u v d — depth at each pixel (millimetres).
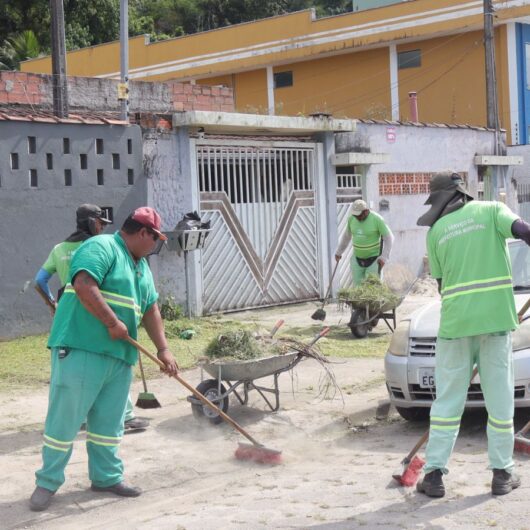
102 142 12289
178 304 13273
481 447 6297
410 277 17172
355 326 11477
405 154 17719
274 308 14828
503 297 5020
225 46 34250
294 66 33875
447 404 5094
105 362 5281
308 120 14938
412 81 31266
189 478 5914
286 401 8148
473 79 29969
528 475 5438
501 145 20703
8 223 11281
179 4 46938
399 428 7148
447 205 5270
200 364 7188
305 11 32281
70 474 5996
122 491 5531
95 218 7016
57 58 12586
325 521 4754
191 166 13484
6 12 33531
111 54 33000
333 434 7047
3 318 11266
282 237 15039
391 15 30406
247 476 5910
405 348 6859
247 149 14469
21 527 5012
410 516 4762
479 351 5102
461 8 28953
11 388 8789
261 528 4691
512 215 5027
